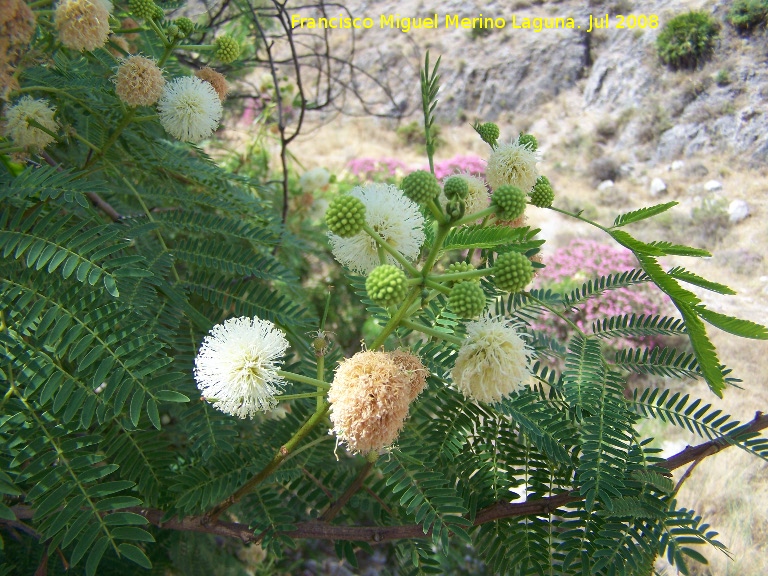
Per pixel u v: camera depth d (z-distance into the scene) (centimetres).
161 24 26
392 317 15
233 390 16
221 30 61
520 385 15
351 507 23
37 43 22
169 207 30
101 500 15
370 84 231
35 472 15
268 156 68
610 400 18
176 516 19
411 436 18
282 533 19
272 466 18
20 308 16
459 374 15
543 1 261
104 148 24
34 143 22
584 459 17
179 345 21
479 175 20
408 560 20
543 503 18
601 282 23
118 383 15
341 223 15
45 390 15
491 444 19
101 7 21
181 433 31
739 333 12
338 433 14
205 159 28
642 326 21
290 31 50
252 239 24
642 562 16
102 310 16
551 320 92
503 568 18
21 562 25
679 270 14
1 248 16
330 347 22
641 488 17
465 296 14
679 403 19
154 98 23
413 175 16
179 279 23
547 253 135
